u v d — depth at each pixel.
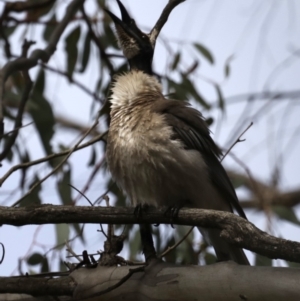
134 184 9.90
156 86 10.91
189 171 9.70
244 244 7.62
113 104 10.55
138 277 7.99
